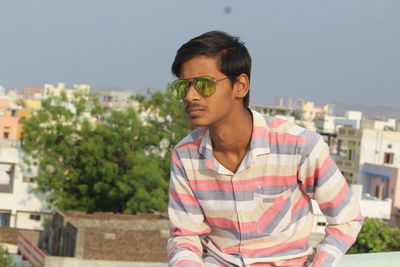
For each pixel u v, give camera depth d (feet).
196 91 6.67
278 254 7.37
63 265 78.48
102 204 108.88
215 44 6.64
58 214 92.27
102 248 79.46
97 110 114.52
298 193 7.31
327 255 7.13
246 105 7.08
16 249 109.70
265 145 7.02
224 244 7.55
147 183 99.04
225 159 7.26
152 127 109.40
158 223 89.97
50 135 109.70
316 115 249.75
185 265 7.38
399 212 128.77
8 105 234.38
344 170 152.05
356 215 7.31
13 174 119.14
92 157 103.45
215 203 7.36
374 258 9.41
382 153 148.05
